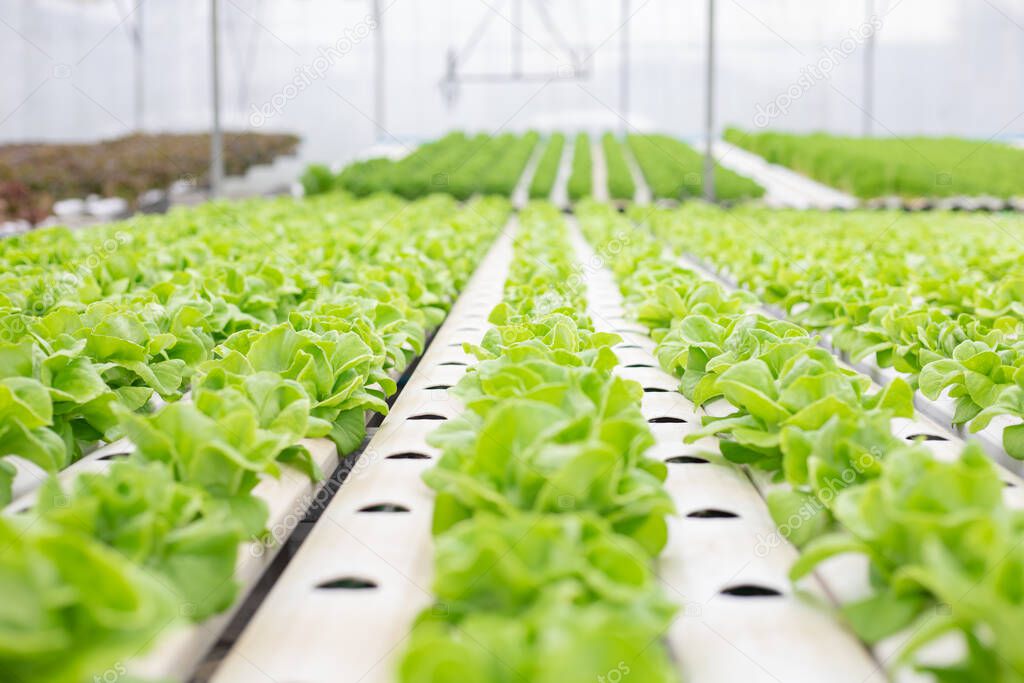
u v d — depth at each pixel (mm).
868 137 28578
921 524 1739
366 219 12203
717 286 4988
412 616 2102
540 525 1785
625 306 6191
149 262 6445
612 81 31906
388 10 28234
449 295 7031
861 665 1899
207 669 2496
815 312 5516
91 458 3209
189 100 24375
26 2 22438
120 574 1466
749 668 1898
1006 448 3230
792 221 13625
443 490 2297
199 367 3568
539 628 1555
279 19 24938
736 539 2518
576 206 18047
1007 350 3615
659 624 1674
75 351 3277
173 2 23141
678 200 18234
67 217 16297
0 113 22688
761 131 28891
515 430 2215
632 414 2494
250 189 21766
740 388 2750
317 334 3779
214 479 2355
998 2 27406
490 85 32375
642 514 2234
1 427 2609
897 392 2795
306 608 2141
